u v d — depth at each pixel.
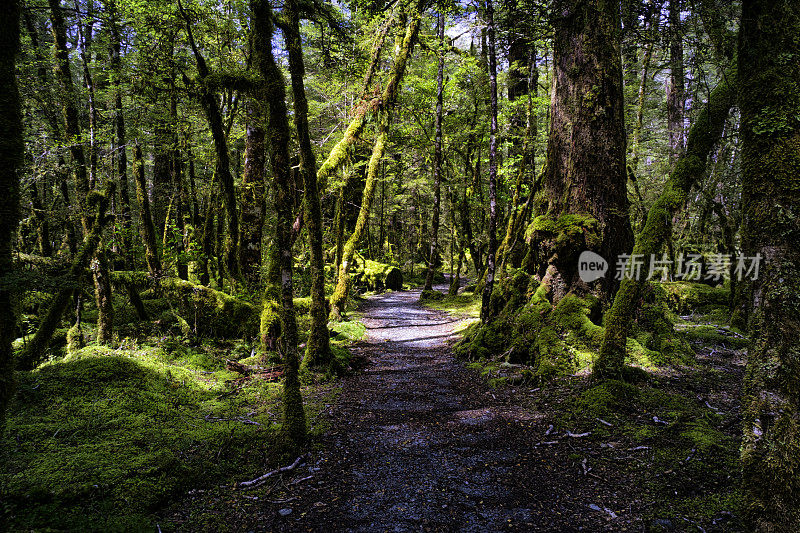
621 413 4.38
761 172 2.38
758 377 2.35
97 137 7.06
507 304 7.51
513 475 3.45
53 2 7.01
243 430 4.08
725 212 9.43
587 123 6.49
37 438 3.44
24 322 5.91
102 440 3.57
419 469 3.57
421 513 2.94
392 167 21.89
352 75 8.52
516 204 12.44
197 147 10.23
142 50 8.10
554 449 3.85
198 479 3.28
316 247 6.27
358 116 10.34
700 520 2.70
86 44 8.64
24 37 7.42
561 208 6.89
